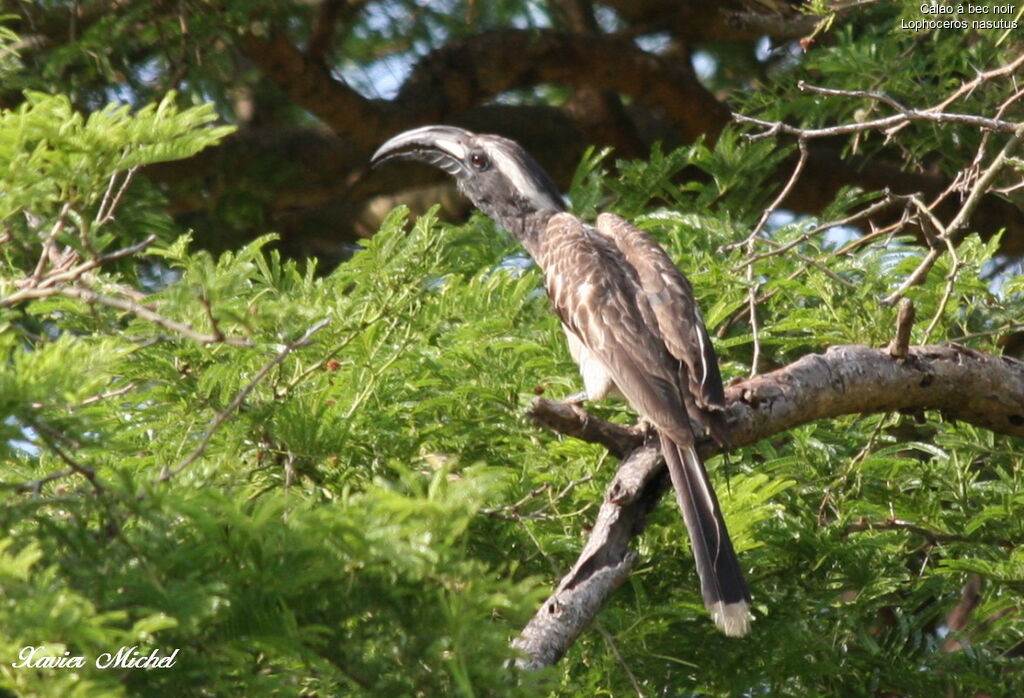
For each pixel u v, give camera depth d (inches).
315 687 223.5
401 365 337.4
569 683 327.0
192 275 204.4
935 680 344.8
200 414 310.7
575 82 606.2
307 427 305.3
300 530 191.8
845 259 396.2
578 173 454.6
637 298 352.2
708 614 327.0
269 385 317.1
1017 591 339.0
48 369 203.3
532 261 438.6
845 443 362.6
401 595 197.0
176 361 310.7
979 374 327.0
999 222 593.0
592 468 325.4
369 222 636.1
